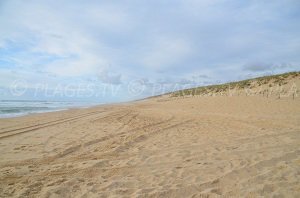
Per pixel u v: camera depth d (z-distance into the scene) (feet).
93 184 15.21
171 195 13.43
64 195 13.70
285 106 48.83
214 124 37.86
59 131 34.09
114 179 16.02
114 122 43.34
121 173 17.13
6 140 28.04
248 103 58.44
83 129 35.60
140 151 22.81
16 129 36.14
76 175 16.84
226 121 40.06
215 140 26.45
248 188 13.91
